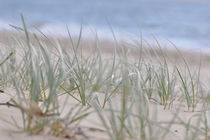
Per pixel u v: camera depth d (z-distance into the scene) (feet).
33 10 68.54
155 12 68.28
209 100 12.94
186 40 37.47
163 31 43.75
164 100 12.39
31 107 8.04
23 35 14.03
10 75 13.44
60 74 10.46
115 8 75.41
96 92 10.73
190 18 58.95
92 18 58.13
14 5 77.10
